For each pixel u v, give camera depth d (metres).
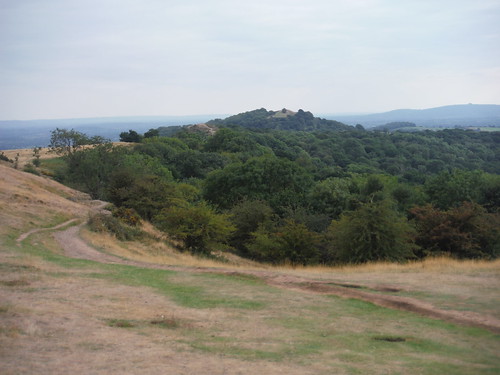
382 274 14.15
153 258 19.45
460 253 22.95
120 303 9.42
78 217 26.53
